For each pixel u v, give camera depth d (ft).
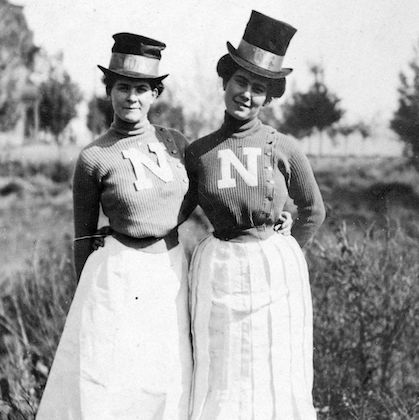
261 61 9.33
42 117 27.63
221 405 9.21
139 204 9.26
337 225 15.78
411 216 18.72
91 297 9.32
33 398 13.32
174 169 9.53
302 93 23.72
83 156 9.47
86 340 9.23
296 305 9.58
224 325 9.31
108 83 9.65
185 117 21.20
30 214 22.20
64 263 16.34
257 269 9.36
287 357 9.41
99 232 9.86
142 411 9.20
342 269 15.16
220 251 9.50
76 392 9.16
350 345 15.05
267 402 9.24
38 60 26.91
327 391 14.38
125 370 9.14
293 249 9.77
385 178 21.72
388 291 15.21
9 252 17.26
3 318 14.85
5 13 26.73
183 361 9.50
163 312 9.37
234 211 9.39
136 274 9.30
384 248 16.14
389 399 14.40
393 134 23.59
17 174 27.14
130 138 9.50
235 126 9.50
